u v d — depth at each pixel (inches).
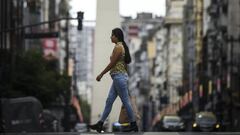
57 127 2518.5
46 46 5172.2
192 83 6373.0
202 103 5393.7
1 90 2800.2
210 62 5334.6
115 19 2795.3
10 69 3046.3
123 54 810.2
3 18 3380.9
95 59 2753.4
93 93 2748.5
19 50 3545.8
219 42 4955.7
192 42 6988.2
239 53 4370.1
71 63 6628.9
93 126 820.6
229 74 4298.7
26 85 3112.7
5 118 1765.5
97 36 2783.0
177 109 7130.9
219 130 3093.0
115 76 810.8
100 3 2800.2
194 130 3093.0
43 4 5295.3
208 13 5689.0
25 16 4092.0
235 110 4111.7
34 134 764.6
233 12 4628.4
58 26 6456.7
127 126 858.8
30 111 1787.6
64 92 3946.9
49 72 3624.5
